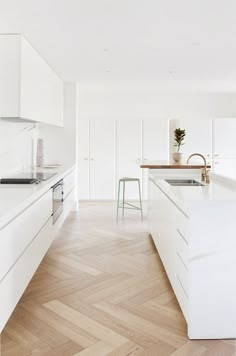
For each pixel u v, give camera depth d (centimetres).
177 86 748
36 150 614
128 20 339
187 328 259
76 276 367
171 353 232
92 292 327
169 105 863
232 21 344
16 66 367
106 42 411
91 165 836
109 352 232
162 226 390
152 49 444
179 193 285
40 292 327
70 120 692
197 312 249
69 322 272
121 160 834
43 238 352
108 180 838
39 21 338
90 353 231
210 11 318
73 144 695
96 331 259
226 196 265
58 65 532
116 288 337
